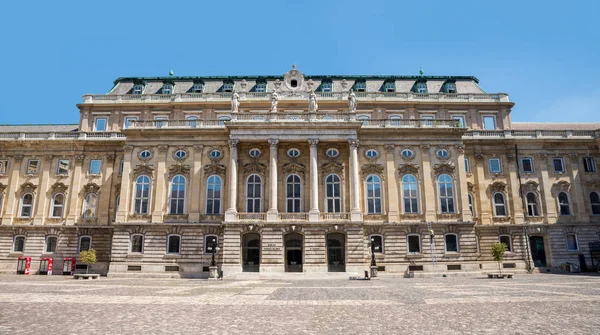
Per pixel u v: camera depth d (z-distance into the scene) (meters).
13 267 51.19
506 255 51.00
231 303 18.73
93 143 54.03
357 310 16.41
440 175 49.59
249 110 54.50
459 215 48.12
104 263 50.56
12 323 13.22
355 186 46.91
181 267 46.12
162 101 55.47
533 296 21.06
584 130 55.00
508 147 53.97
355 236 44.97
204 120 50.41
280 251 44.44
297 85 56.03
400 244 47.16
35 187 53.59
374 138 50.38
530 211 53.19
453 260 46.72
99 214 52.03
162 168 49.38
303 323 13.43
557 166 54.56
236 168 47.84
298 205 48.41
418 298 20.69
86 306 17.47
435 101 55.25
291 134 48.19
